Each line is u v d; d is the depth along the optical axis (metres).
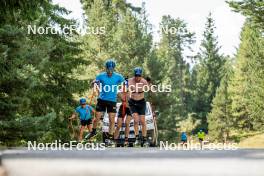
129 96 20.88
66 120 41.34
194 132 160.88
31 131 26.97
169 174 5.56
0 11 19.28
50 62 39.97
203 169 6.08
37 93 39.53
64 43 42.41
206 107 171.25
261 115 92.19
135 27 100.12
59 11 42.38
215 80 179.62
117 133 21.97
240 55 134.88
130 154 8.73
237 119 139.25
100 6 91.75
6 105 26.44
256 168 6.16
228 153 8.83
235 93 134.25
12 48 25.84
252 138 108.88
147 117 26.83
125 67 91.19
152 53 100.94
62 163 6.95
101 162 7.09
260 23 53.28
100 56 83.31
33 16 20.17
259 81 91.25
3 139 27.31
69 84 42.62
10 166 6.46
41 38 37.06
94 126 20.44
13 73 26.05
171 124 100.00
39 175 5.57
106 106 19.84
